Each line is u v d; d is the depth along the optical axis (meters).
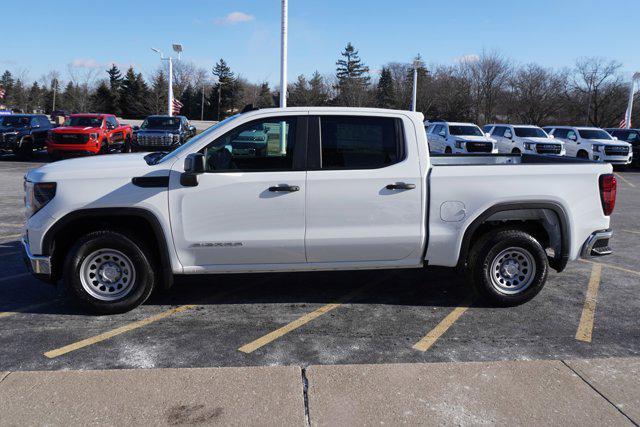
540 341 4.52
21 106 73.62
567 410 3.36
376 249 5.04
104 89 74.12
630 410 3.37
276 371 3.82
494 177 5.05
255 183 4.83
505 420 3.25
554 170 5.12
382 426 3.18
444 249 5.10
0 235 8.22
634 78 38.62
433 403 3.42
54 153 20.36
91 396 3.46
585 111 56.94
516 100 59.66
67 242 5.09
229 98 81.25
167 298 5.54
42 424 3.16
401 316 5.09
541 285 5.29
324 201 4.89
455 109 60.28
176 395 3.48
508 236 5.17
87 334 4.58
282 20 16.80
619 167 24.86
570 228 5.21
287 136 4.92
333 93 69.38
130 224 5.09
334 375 3.77
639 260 7.36
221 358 4.13
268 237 4.89
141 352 4.22
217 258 4.95
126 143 24.67
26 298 5.50
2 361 4.04
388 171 4.94
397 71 64.25
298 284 6.06
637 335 4.68
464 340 4.53
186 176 4.73
